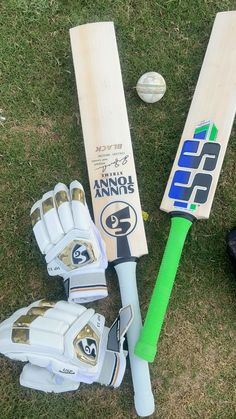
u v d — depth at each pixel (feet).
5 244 3.01
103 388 2.95
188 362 3.01
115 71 2.98
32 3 3.11
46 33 3.12
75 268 2.72
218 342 3.04
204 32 3.19
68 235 2.68
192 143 2.95
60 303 2.71
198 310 3.05
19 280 2.99
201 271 3.08
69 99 3.12
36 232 2.76
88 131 2.96
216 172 2.90
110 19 3.16
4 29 3.10
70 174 3.08
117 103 2.97
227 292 3.07
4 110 3.10
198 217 2.89
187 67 3.18
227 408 2.99
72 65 3.12
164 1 3.18
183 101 3.16
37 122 3.10
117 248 2.88
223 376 3.01
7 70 3.10
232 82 2.96
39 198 3.05
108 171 2.93
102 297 2.85
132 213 2.91
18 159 3.07
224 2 3.20
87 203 3.05
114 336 2.74
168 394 2.97
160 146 3.14
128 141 2.95
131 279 2.86
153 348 2.68
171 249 2.84
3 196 3.04
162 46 3.18
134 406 2.92
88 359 2.59
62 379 2.72
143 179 3.11
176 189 2.93
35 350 2.55
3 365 2.93
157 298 2.74
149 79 2.94
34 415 2.90
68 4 3.14
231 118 2.94
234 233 3.00
